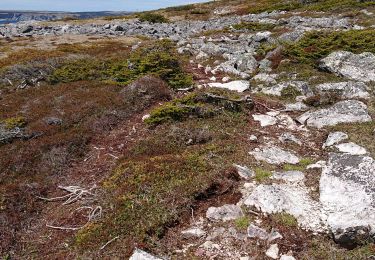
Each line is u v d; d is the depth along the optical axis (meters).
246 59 20.00
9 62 25.08
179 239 8.06
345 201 8.27
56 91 17.80
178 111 13.66
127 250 7.67
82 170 11.59
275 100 15.32
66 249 8.17
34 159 12.05
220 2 61.81
